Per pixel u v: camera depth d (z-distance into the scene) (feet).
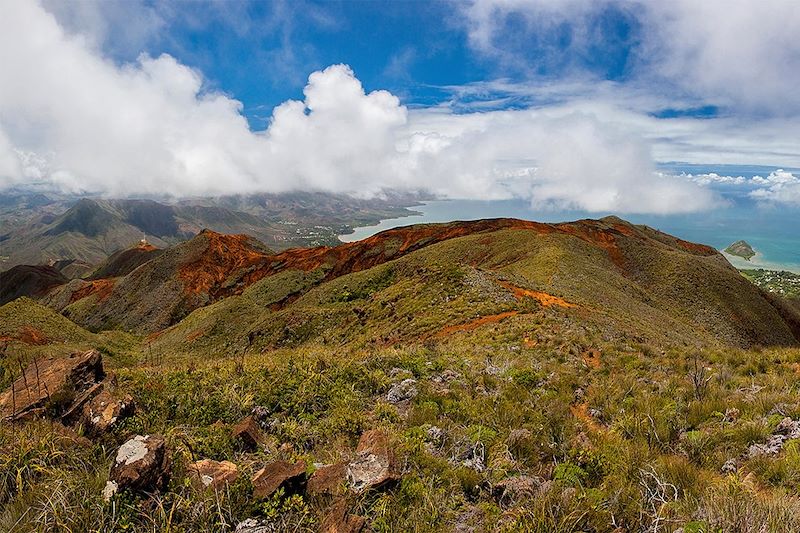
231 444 23.88
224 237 489.26
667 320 188.24
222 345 199.11
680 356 49.26
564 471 21.62
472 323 94.94
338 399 33.01
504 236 321.73
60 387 25.44
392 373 42.27
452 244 335.47
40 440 19.38
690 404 29.99
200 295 419.13
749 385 34.68
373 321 136.87
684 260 310.45
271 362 46.03
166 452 18.66
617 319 128.16
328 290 255.09
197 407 29.27
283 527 15.69
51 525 14.74
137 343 249.14
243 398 31.37
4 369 32.04
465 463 23.43
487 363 48.19
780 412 26.78
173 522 15.67
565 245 303.07
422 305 126.11
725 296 276.62
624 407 31.76
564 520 16.28
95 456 19.65
